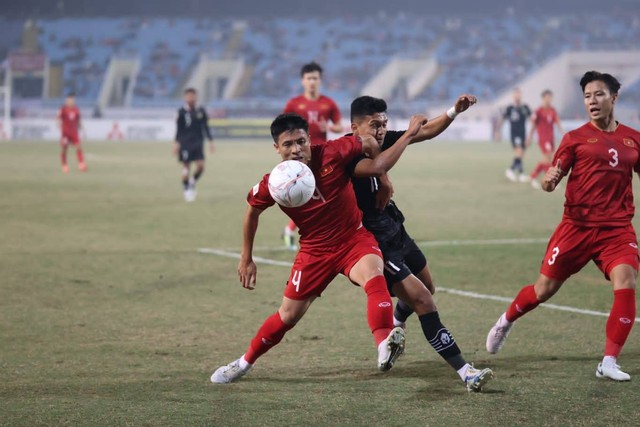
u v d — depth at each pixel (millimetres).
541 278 9250
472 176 38000
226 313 12234
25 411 7562
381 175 7969
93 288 14039
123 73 87750
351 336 10781
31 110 78312
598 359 9469
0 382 8641
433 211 25125
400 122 75938
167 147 61844
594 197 8938
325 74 90312
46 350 10094
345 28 97688
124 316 12008
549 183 9008
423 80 88375
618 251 8836
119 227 21656
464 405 7711
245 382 8648
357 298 13305
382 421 7254
